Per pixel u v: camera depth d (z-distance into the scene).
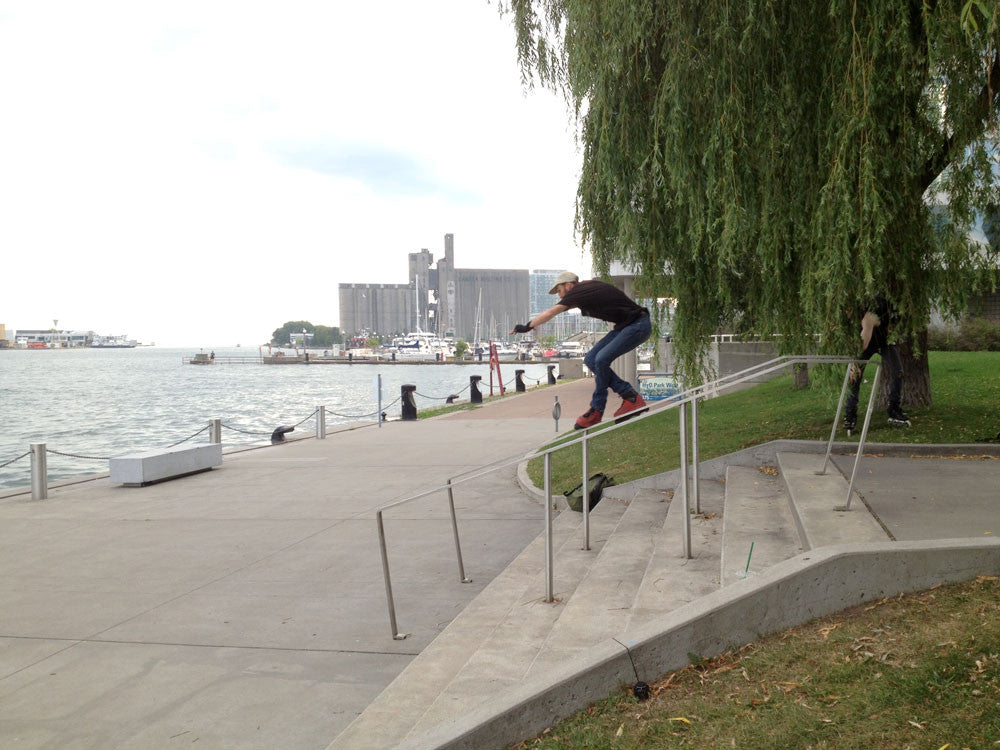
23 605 7.27
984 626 4.04
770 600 4.40
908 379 10.66
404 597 7.14
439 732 3.75
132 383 103.62
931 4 7.58
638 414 7.13
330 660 5.70
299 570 8.20
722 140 8.27
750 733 3.49
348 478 14.23
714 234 8.90
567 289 7.36
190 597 7.38
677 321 10.43
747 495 7.41
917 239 7.76
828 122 7.79
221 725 4.70
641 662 4.14
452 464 15.44
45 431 39.03
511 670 4.71
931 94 7.64
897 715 3.41
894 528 5.42
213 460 16.00
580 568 6.93
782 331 9.42
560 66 10.76
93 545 9.65
